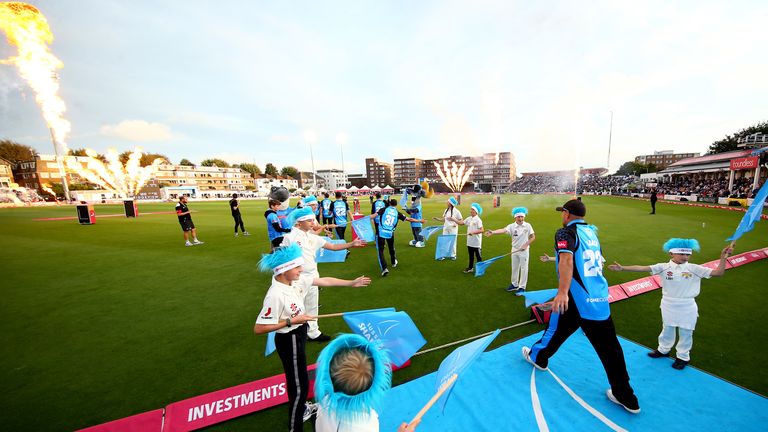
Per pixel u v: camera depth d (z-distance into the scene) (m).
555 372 3.08
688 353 3.06
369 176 111.50
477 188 72.31
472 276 6.49
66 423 2.54
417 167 103.38
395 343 3.14
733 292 5.14
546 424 2.43
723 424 2.38
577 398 2.71
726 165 28.28
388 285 5.94
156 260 8.24
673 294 3.08
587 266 2.56
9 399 2.82
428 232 8.79
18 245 10.42
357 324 2.93
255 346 3.80
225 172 80.12
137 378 3.15
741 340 3.66
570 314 2.71
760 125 37.16
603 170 87.12
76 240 11.31
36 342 3.90
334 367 1.28
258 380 2.95
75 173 54.72
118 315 4.73
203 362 3.45
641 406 2.59
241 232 13.12
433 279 6.30
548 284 5.95
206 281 6.43
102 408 2.72
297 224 3.64
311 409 2.56
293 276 2.33
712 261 6.89
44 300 5.35
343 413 1.25
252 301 5.32
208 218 19.20
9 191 42.66
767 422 2.39
